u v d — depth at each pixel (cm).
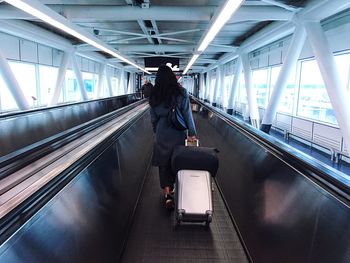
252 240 225
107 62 1586
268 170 238
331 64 481
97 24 755
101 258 178
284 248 171
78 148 230
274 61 995
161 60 1212
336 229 130
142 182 395
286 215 181
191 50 1030
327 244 133
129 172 329
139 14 517
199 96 2992
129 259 225
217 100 1970
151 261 223
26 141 512
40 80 1004
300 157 188
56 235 134
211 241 253
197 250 239
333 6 428
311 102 776
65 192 160
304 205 164
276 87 629
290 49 571
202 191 267
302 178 177
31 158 189
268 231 200
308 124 775
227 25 754
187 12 518
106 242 194
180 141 297
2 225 104
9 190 141
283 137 940
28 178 160
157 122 297
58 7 514
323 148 694
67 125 730
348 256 117
